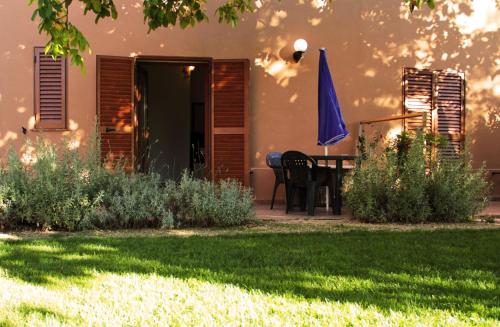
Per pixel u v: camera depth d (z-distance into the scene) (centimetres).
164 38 845
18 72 809
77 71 820
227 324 254
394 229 579
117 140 810
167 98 1120
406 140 675
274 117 863
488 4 932
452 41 919
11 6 811
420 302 292
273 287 323
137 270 366
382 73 891
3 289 312
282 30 866
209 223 602
